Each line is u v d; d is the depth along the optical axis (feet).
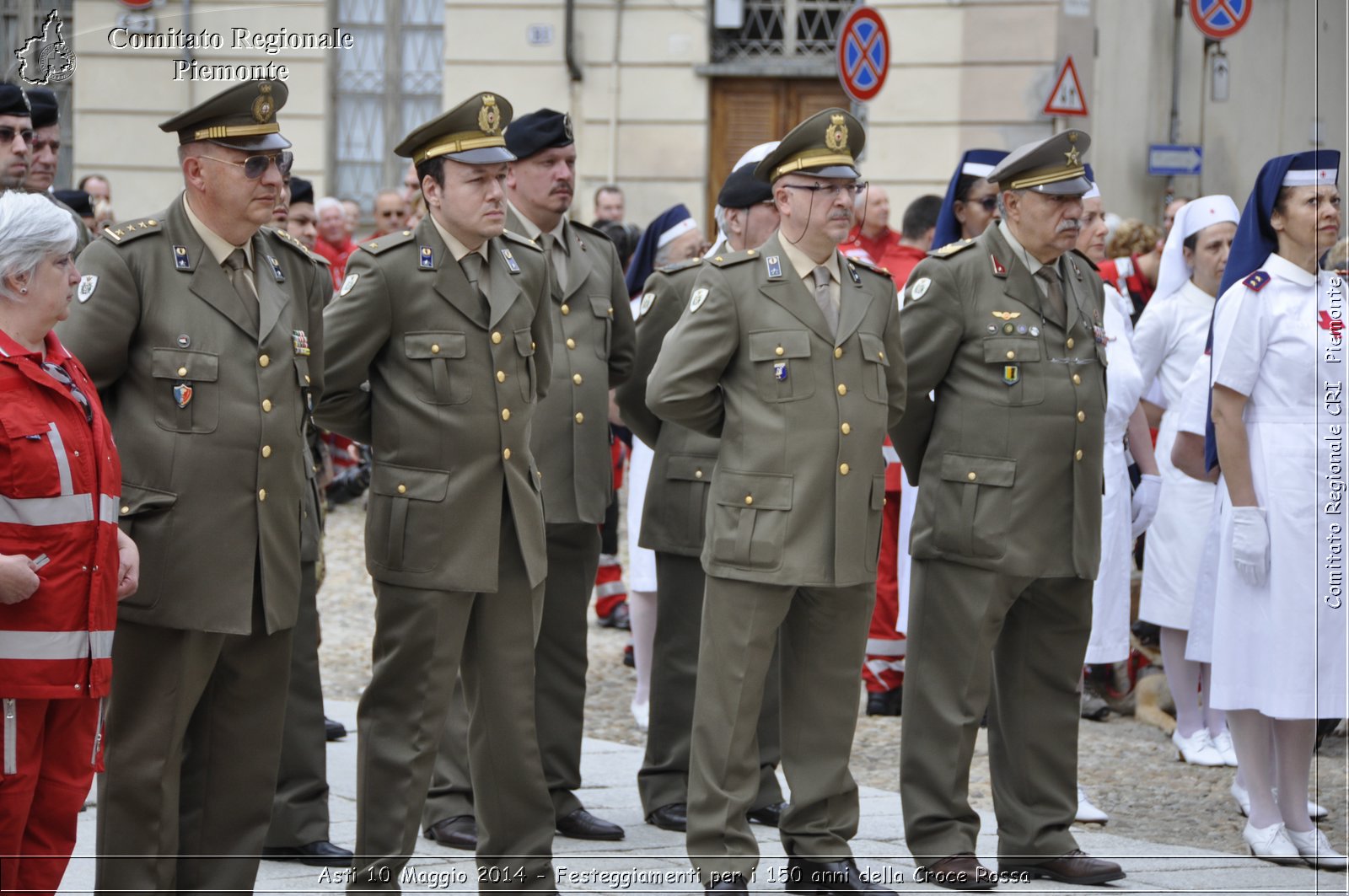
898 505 41.39
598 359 31.40
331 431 26.08
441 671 25.11
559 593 31.09
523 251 26.58
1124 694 42.78
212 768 24.12
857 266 27.71
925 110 76.79
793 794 27.25
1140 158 73.36
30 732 20.89
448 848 29.81
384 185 72.18
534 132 30.50
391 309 25.18
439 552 24.93
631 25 75.87
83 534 20.92
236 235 23.39
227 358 23.15
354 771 35.14
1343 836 32.22
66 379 21.22
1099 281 29.91
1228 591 31.40
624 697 43.93
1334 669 30.60
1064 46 74.38
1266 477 30.83
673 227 40.29
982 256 28.68
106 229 23.02
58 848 21.61
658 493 31.83
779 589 26.48
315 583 29.76
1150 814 34.27
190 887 24.07
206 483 22.89
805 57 77.51
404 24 72.54
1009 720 29.35
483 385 25.29
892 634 41.88
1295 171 30.50
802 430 26.40
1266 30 66.64
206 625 22.84
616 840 30.71
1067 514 28.45
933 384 28.76
